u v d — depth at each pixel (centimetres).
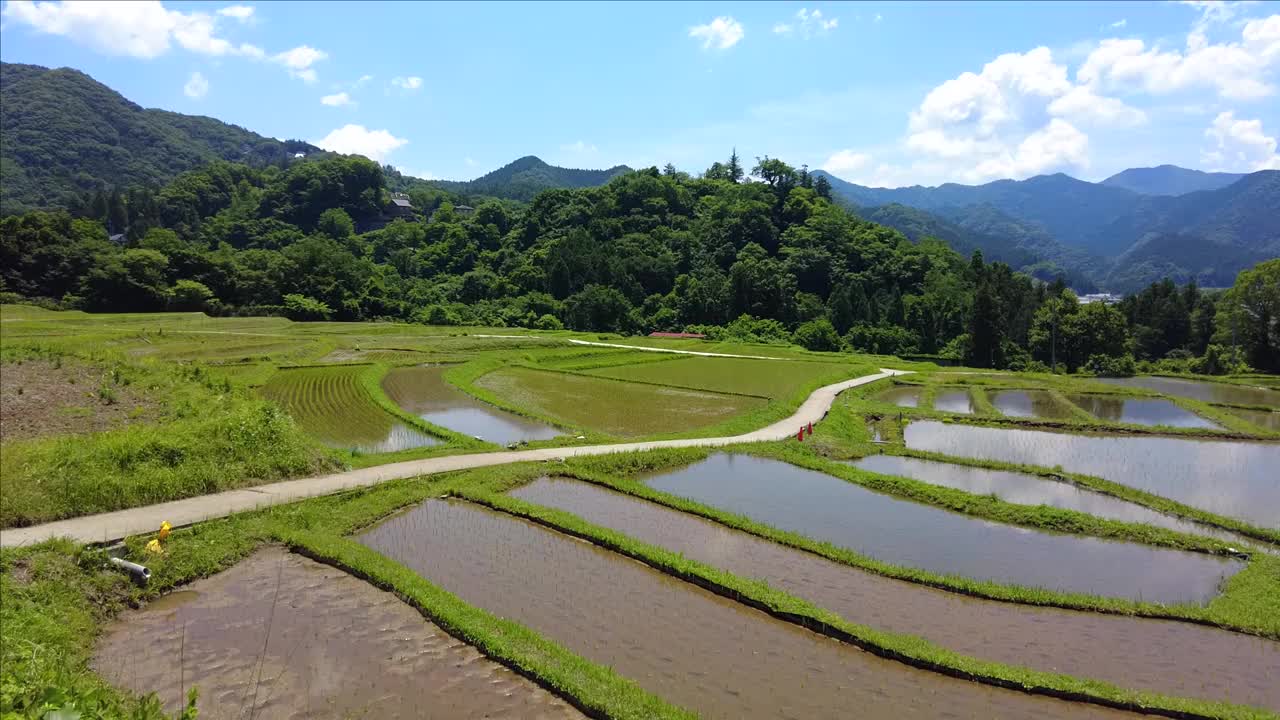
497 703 1136
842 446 3031
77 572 1472
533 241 14000
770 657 1305
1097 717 1160
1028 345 9131
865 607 1533
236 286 9538
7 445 2022
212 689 1152
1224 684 1285
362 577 1582
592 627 1402
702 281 11350
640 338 8381
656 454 2738
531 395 4294
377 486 2203
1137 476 2758
